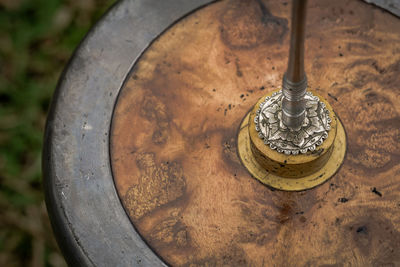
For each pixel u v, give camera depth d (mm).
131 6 515
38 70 681
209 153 478
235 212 464
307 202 462
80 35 689
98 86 496
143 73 499
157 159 478
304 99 438
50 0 709
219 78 496
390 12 503
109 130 485
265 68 497
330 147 454
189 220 464
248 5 514
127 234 461
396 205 458
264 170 470
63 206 468
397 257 448
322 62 495
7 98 669
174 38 508
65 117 489
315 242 454
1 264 615
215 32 508
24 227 625
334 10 508
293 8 396
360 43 498
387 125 476
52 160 479
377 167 466
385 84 486
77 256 460
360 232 454
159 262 455
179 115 488
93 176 474
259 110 459
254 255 454
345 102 483
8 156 646
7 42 698
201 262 454
